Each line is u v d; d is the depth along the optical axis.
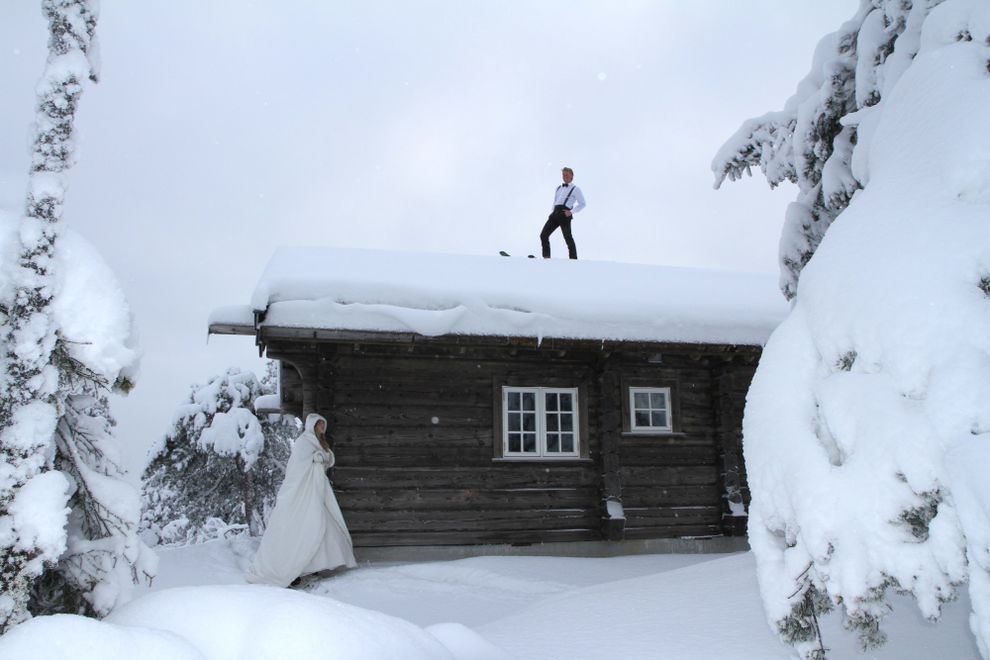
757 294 11.27
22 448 2.29
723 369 10.05
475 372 9.43
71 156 2.55
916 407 2.29
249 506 18.55
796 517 2.51
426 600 6.45
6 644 2.00
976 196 2.57
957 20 3.32
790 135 6.00
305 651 2.11
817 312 2.81
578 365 9.78
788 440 2.69
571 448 9.70
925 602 2.17
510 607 5.95
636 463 9.76
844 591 2.29
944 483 2.13
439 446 9.13
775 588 2.65
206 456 19.44
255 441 17.86
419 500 8.95
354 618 2.39
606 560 8.41
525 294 9.45
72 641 2.01
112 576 2.60
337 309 8.42
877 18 4.80
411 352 9.23
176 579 7.68
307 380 8.84
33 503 2.27
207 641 2.24
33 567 2.25
